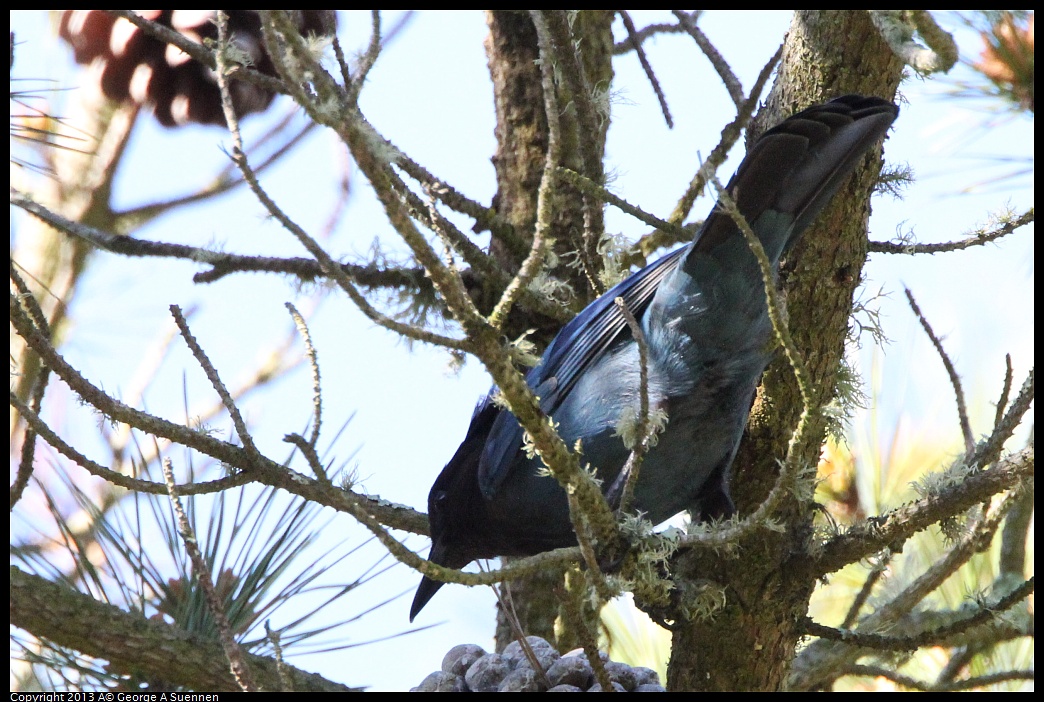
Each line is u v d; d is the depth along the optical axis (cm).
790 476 516
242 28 1026
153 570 672
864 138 639
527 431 515
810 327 721
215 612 527
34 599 600
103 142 1120
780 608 714
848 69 712
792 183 655
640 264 960
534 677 627
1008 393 695
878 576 754
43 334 613
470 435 876
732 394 746
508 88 966
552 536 841
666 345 745
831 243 711
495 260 850
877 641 686
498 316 471
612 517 585
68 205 1118
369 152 417
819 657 786
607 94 798
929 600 879
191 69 1043
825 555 698
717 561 727
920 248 749
